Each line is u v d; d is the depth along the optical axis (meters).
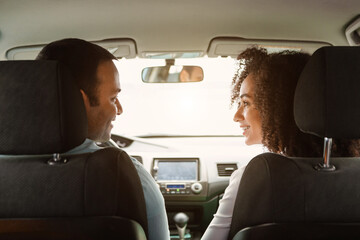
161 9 2.10
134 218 1.24
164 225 1.51
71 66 1.38
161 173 3.30
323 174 1.14
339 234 1.14
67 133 1.11
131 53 2.64
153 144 3.53
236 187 1.35
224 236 1.36
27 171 1.17
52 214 1.17
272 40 2.47
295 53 1.49
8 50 2.50
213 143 3.74
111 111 1.52
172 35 2.40
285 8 2.10
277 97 1.45
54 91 1.09
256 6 2.08
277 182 1.15
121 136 3.59
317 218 1.15
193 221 3.32
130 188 1.22
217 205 3.28
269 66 1.46
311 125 1.11
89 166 1.18
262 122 1.47
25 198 1.17
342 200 1.14
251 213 1.19
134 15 2.17
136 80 12.84
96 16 2.17
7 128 1.10
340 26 2.28
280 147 1.46
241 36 2.43
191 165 3.32
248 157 3.35
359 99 1.05
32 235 1.14
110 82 1.47
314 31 2.36
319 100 1.06
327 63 1.04
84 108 1.19
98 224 1.16
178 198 3.24
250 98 1.53
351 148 1.40
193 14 2.16
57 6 2.04
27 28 2.26
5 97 1.10
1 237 1.14
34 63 1.09
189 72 2.87
